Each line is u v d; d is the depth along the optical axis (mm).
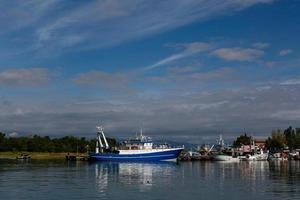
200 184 98375
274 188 88562
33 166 180625
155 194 80125
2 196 78125
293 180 107875
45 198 75562
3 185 96000
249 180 108688
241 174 132125
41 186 93938
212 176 124000
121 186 94250
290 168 170500
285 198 73938
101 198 75375
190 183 101062
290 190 85000
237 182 102938
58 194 80500
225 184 98000
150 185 96500
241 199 73375
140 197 76500
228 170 155625
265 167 180500
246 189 87188
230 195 78188
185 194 79938
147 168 171125
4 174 130500
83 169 159750
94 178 115938
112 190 86500
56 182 103625
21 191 85000
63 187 92062
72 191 85000
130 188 90188
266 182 102188
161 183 101312
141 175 128875
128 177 120312
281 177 118250
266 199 73000
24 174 130500
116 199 74062
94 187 92250
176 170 156375
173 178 116438
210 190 86000
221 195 78312
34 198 75625
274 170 154875
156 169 163875
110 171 148625
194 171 149375
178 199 73812
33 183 100812
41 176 122438
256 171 148250
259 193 80688
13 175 126438
